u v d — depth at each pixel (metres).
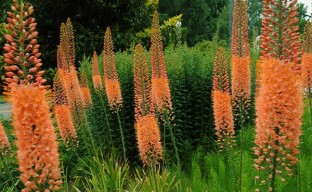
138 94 5.36
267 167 3.67
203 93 8.27
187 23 32.97
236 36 5.54
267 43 3.37
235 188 5.25
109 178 5.91
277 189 4.90
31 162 3.02
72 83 6.88
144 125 4.95
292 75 3.29
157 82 5.79
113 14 11.91
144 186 5.51
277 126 3.37
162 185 5.38
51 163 3.08
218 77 5.01
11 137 7.06
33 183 3.06
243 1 5.52
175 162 7.93
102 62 9.54
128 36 12.25
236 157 6.11
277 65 3.28
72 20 11.57
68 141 6.30
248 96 5.62
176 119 8.02
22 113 2.96
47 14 11.39
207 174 6.42
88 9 11.55
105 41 7.22
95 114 8.84
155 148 5.02
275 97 3.29
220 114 5.04
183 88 8.30
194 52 9.05
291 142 3.41
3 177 6.19
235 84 5.57
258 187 4.92
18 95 2.95
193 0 32.59
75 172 7.03
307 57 6.26
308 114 7.81
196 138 8.45
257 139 3.56
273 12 3.32
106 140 8.73
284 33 3.31
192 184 5.55
